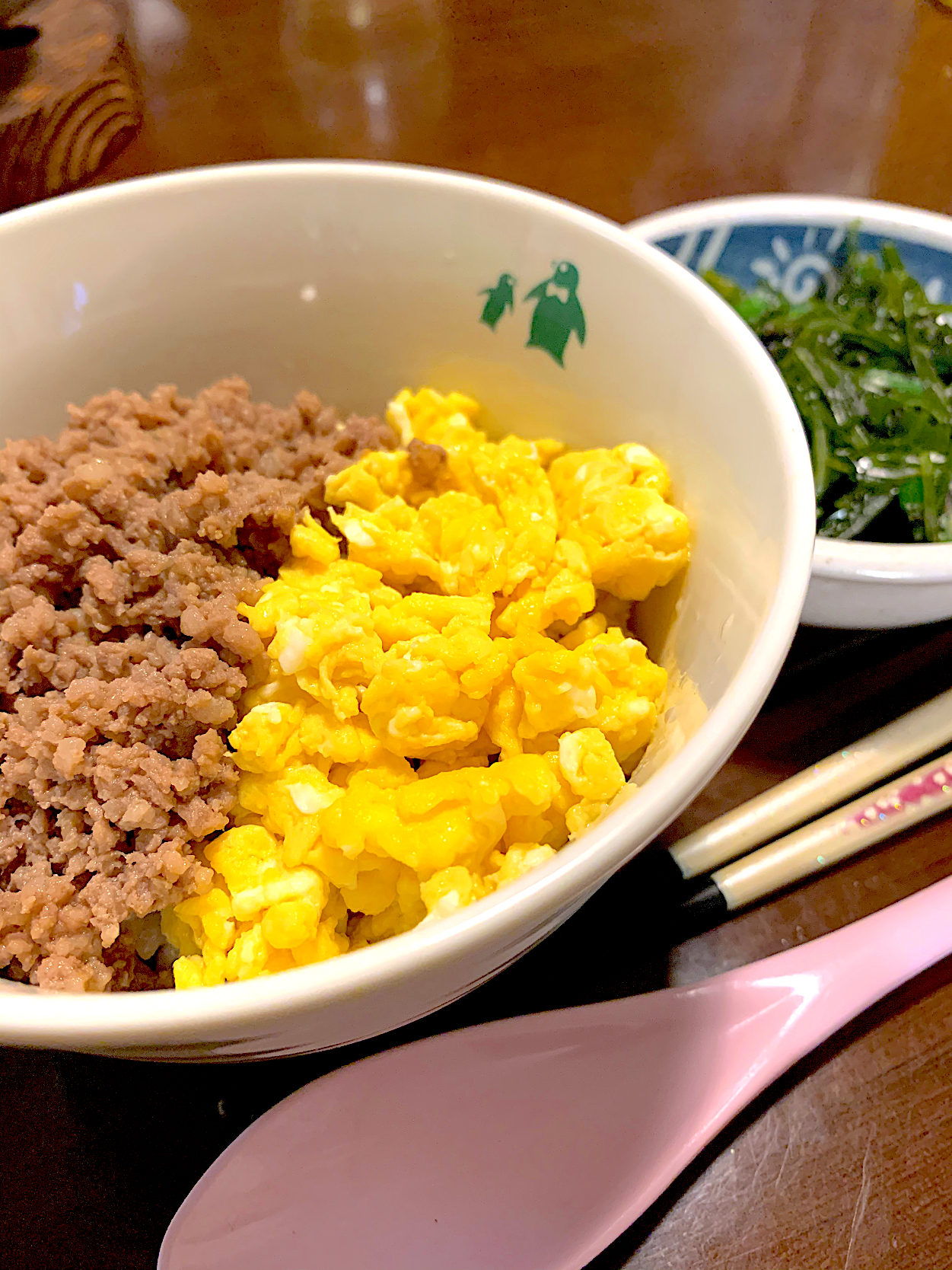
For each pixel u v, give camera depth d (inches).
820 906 8.2
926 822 8.5
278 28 15.0
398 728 7.3
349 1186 7.1
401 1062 7.4
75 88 11.7
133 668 7.3
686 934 8.0
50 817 7.1
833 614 9.0
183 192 8.5
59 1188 7.1
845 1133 7.3
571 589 7.8
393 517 8.4
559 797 7.3
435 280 8.9
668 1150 7.2
